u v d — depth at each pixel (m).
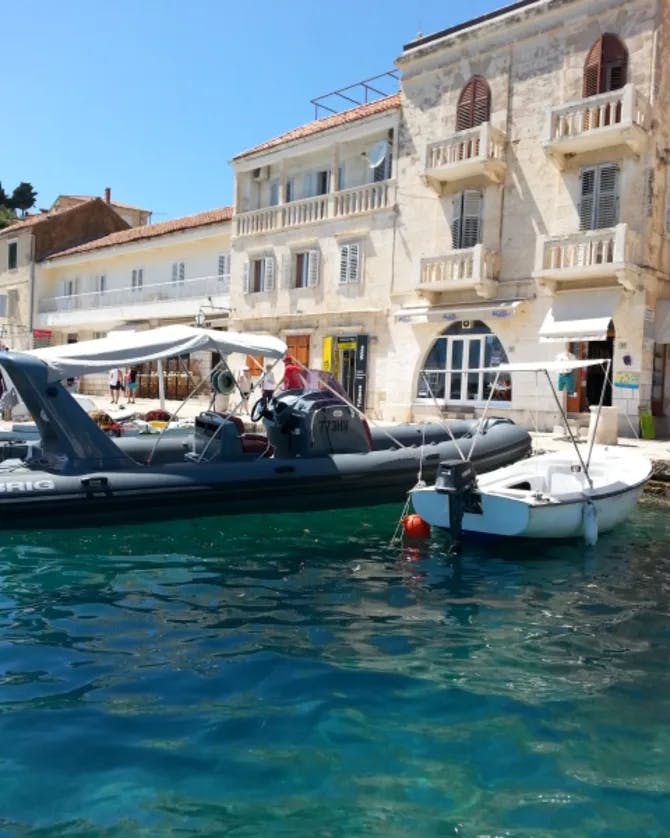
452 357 20.89
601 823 3.51
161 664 5.29
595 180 17.83
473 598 7.06
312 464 9.88
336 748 4.17
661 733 4.43
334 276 23.95
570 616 6.59
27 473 8.55
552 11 18.38
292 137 25.33
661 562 8.46
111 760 3.98
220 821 3.47
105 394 34.47
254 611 6.51
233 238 27.38
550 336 17.66
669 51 17.44
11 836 3.32
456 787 3.80
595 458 10.98
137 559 8.03
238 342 9.76
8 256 41.19
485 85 19.95
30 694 4.76
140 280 33.69
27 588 6.94
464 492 8.68
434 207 21.09
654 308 17.62
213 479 9.16
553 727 4.48
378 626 6.22
